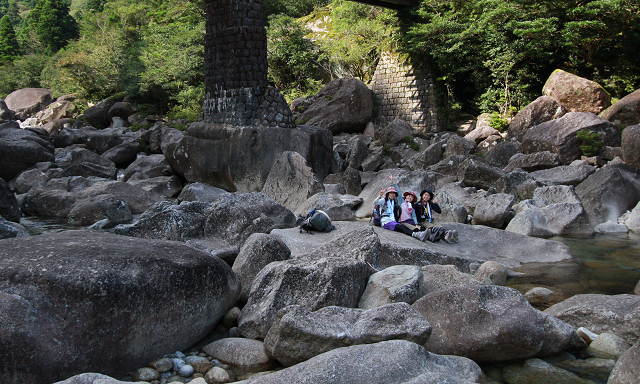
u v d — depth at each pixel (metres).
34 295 3.76
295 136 14.97
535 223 9.45
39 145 19.70
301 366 3.49
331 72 33.59
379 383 3.32
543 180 12.37
